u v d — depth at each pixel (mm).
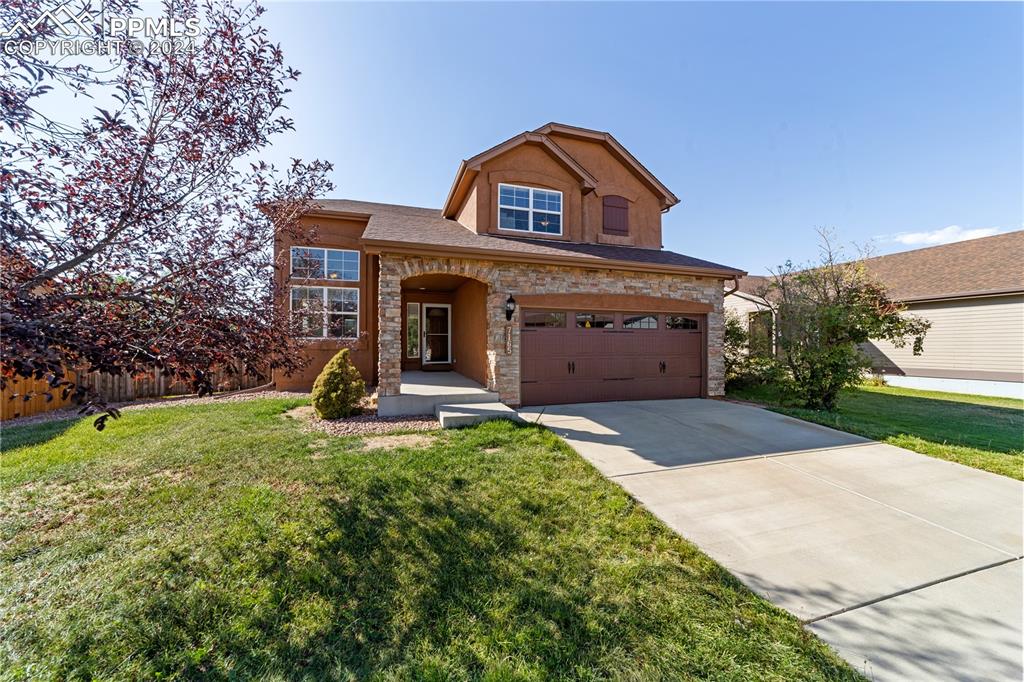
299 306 5578
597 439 6852
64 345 2768
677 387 11344
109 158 3199
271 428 7246
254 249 4047
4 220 2699
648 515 4141
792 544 3650
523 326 9883
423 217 13336
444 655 2348
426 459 5508
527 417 8484
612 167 12930
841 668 2297
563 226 11984
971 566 3340
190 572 3088
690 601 2836
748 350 13180
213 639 2451
